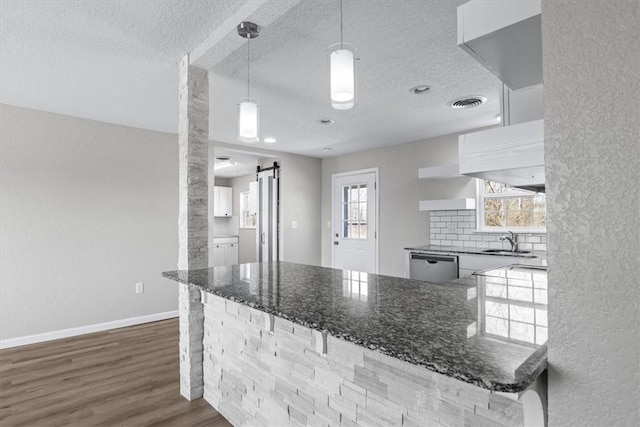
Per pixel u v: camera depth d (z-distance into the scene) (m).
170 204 4.53
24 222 3.57
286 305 1.27
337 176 6.17
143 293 4.29
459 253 3.92
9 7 1.93
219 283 1.70
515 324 1.04
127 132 4.23
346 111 3.73
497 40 1.13
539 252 3.78
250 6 1.90
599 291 0.71
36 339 3.58
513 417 0.98
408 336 0.93
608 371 0.70
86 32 2.20
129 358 3.15
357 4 1.91
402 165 5.23
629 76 0.68
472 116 3.90
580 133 0.74
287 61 2.59
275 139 5.01
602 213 0.71
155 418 2.20
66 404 2.35
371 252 5.61
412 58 2.55
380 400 1.32
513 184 2.09
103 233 4.04
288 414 1.74
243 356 2.06
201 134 2.56
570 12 0.75
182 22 2.10
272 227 6.07
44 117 3.69
